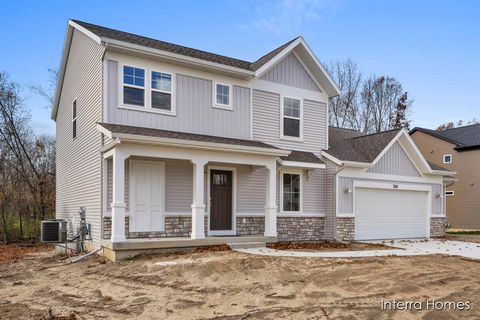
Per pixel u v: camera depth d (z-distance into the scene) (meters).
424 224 18.31
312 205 15.75
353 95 38.66
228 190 14.15
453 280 8.20
